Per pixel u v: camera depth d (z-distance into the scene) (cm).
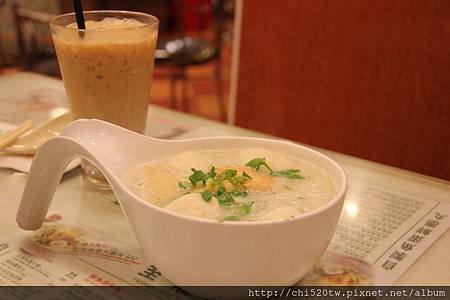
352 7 145
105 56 82
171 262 56
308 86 160
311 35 155
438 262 67
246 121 176
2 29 360
